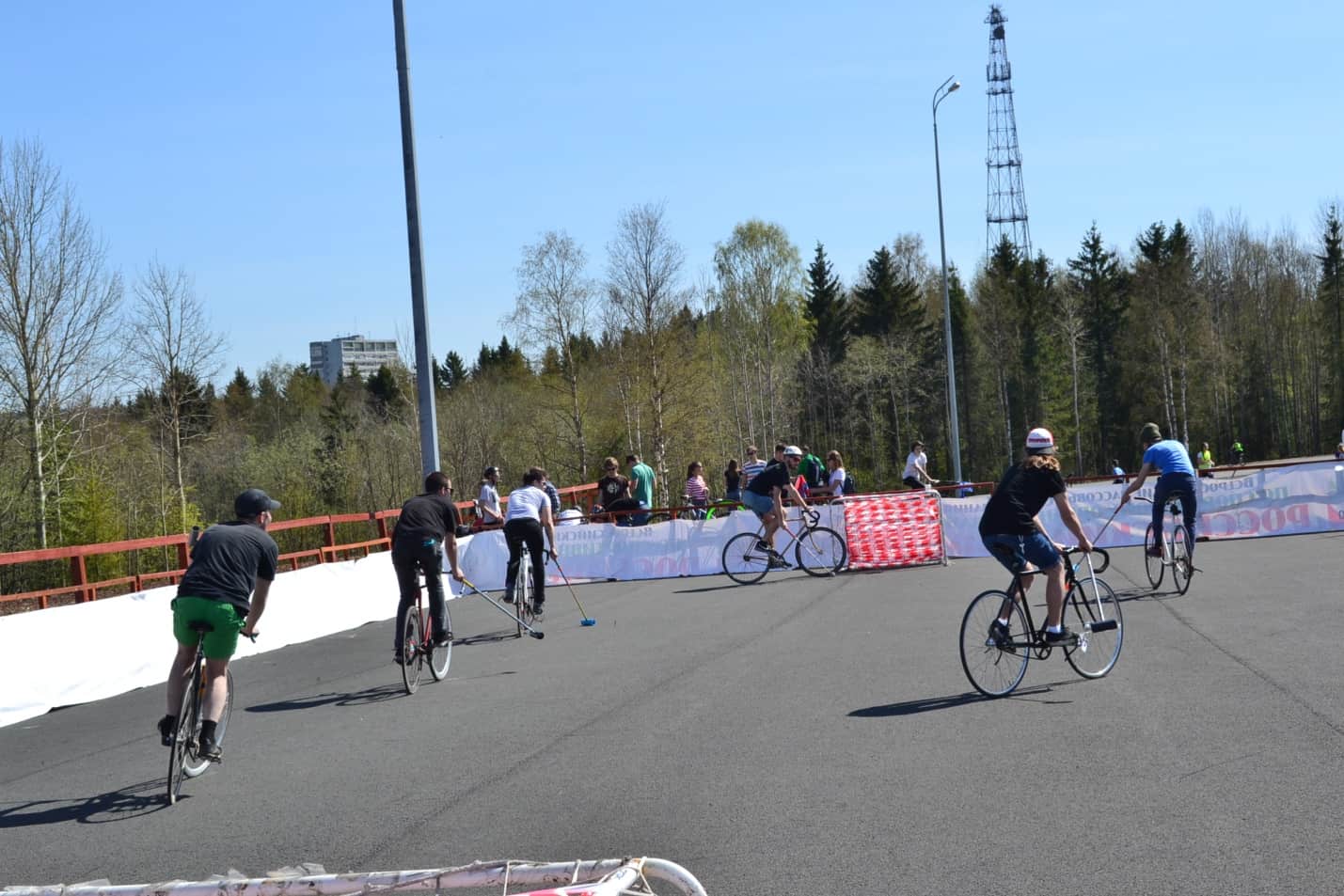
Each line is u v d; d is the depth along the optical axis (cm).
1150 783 579
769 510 1741
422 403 1769
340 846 565
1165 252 8869
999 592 836
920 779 612
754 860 502
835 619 1270
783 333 7494
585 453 5556
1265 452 8325
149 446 4225
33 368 3431
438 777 690
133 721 1009
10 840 627
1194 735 668
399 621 1009
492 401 6575
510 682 1023
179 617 721
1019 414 8388
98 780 766
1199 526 1916
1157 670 870
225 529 753
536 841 550
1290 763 598
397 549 1040
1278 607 1138
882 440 8581
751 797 598
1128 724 707
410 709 930
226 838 597
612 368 5722
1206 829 505
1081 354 8631
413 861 533
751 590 1639
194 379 4259
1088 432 8550
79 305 3497
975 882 461
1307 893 429
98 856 584
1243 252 8612
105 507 3478
